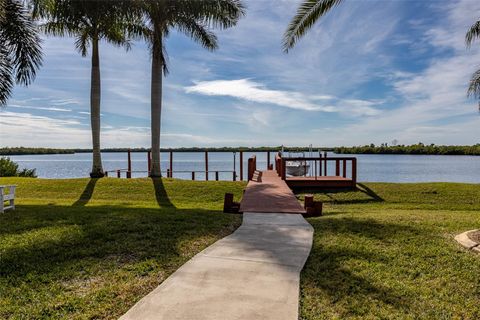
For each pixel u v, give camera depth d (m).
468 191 13.23
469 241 5.54
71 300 3.61
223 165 49.78
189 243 5.73
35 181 15.98
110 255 5.06
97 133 16.84
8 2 12.16
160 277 4.25
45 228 6.64
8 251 5.18
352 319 3.30
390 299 3.71
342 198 12.92
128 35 16.58
